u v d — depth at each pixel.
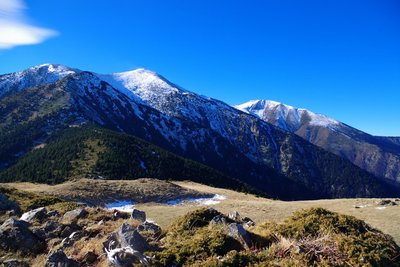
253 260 9.54
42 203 25.95
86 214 18.38
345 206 49.22
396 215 38.19
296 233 11.07
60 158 156.50
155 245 11.45
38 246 14.10
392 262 9.69
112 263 10.52
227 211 48.09
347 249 9.71
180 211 41.81
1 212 21.55
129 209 56.12
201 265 9.45
